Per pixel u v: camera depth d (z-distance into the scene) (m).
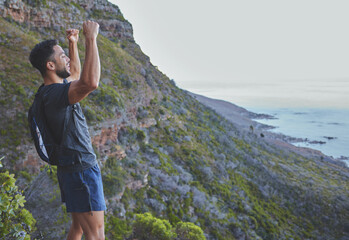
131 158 24.47
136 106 33.22
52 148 2.13
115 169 21.27
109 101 24.59
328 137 145.50
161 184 24.38
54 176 11.41
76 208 2.13
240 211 29.67
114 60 37.22
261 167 47.91
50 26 32.00
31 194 10.77
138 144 27.92
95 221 2.18
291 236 31.16
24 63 21.59
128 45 55.47
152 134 33.69
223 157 39.06
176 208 23.17
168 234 13.08
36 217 10.28
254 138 71.44
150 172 25.05
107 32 51.50
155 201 21.66
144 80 39.66
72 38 2.66
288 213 36.72
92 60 1.94
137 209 19.86
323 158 87.44
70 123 2.09
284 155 69.81
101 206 2.18
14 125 16.97
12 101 17.88
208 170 32.03
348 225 38.16
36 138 2.23
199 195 26.58
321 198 45.47
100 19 50.97
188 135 38.97
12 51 22.44
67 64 2.25
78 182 2.12
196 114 53.28
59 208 10.81
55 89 2.04
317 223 37.38
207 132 45.81
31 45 23.92
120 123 24.84
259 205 34.25
